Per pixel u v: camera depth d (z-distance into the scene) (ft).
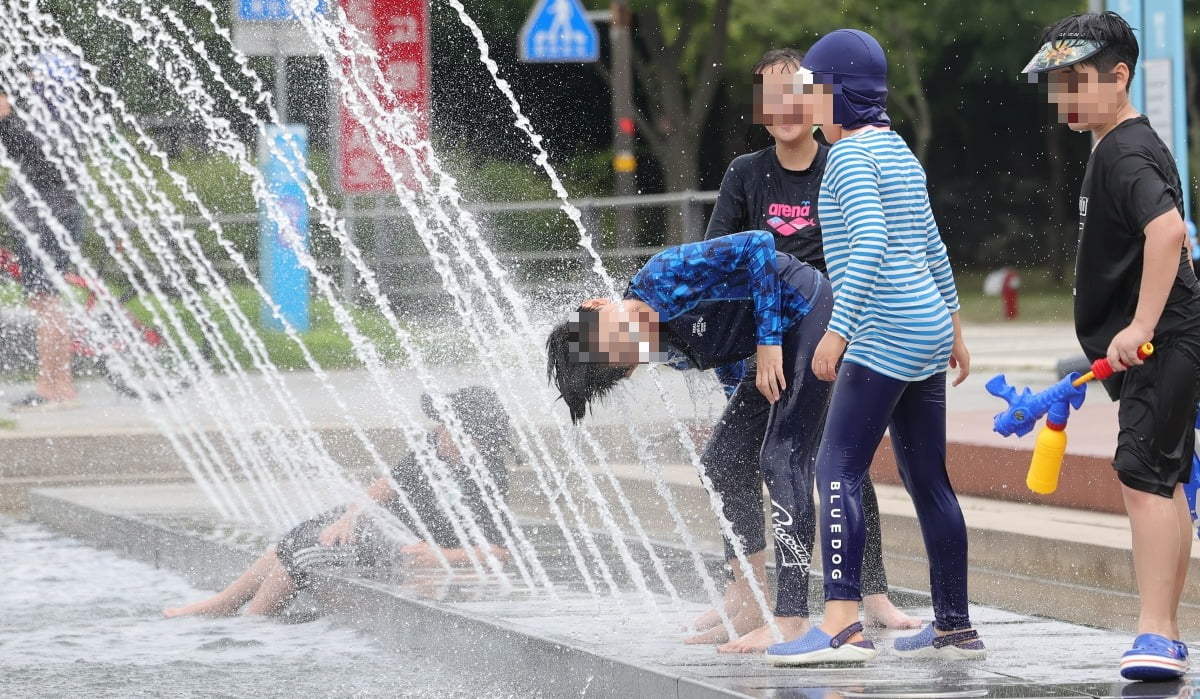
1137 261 43.93
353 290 162.40
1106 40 43.93
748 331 48.93
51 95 129.18
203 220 160.66
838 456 45.39
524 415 91.91
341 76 132.87
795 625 48.14
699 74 306.14
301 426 102.27
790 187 54.70
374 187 132.98
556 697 47.42
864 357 45.16
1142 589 43.75
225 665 53.01
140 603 64.80
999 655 46.34
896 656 46.34
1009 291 263.08
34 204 124.67
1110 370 44.01
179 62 164.66
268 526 75.72
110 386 125.70
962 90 364.17
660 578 61.67
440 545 64.85
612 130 309.01
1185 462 43.83
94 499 87.04
